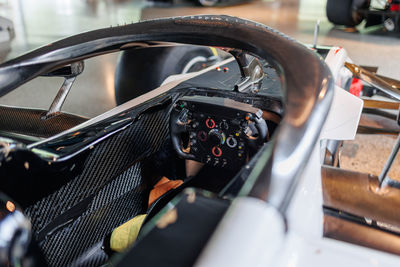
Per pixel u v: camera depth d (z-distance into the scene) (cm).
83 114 351
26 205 110
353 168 266
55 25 763
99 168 132
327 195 117
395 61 499
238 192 70
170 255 58
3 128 192
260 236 57
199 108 146
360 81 240
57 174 116
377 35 645
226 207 66
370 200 113
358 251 69
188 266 56
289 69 86
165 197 150
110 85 420
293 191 68
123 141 140
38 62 111
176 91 161
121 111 146
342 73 209
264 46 96
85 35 118
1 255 78
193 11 908
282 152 71
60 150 119
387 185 114
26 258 85
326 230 111
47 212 118
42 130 185
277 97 147
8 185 102
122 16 852
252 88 155
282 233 62
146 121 149
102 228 142
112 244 140
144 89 262
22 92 407
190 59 276
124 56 268
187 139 169
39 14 905
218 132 146
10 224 82
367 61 498
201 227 62
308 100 79
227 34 103
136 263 57
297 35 651
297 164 71
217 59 298
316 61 90
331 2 670
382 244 106
